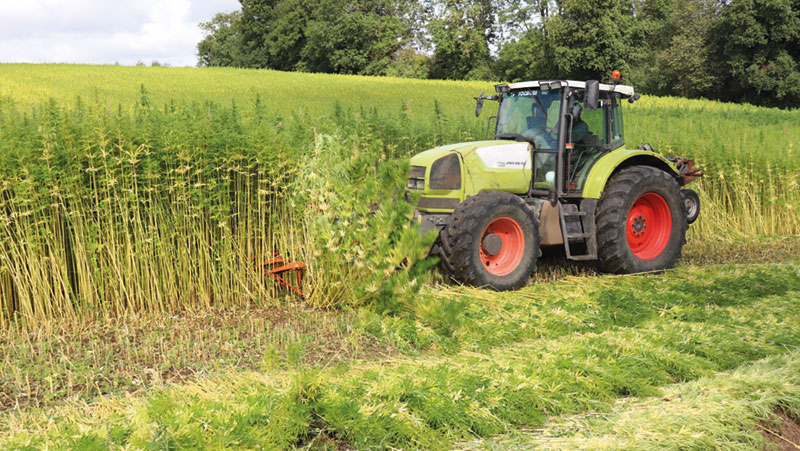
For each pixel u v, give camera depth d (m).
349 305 5.31
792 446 3.03
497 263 6.17
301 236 5.92
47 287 4.88
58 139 5.11
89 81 25.14
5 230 4.78
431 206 6.28
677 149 10.94
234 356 4.19
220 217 5.47
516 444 2.85
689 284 6.12
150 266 5.27
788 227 10.16
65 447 2.49
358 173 5.39
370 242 5.14
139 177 5.29
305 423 2.81
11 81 21.77
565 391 3.38
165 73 33.97
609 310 5.23
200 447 2.49
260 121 6.55
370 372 3.49
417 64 52.50
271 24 62.00
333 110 8.98
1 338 4.56
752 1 40.62
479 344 4.41
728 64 42.91
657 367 3.81
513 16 48.84
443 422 2.97
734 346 4.20
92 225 5.02
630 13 46.75
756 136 12.62
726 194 10.22
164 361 4.06
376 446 2.76
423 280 4.95
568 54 42.94
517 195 6.66
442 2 51.53
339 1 55.91
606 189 6.83
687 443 2.76
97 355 4.18
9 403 3.46
